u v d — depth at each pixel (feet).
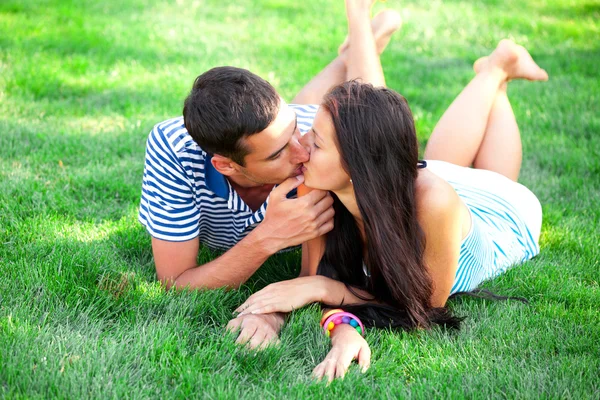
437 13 26.08
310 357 7.57
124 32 21.02
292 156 7.53
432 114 15.90
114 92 16.37
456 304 8.79
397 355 7.57
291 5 26.48
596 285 9.25
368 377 7.21
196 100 7.37
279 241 8.13
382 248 7.42
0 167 12.05
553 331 8.05
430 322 8.00
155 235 8.35
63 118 14.80
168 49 19.92
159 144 8.07
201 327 7.90
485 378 7.08
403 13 25.88
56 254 9.04
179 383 6.86
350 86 7.38
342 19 24.68
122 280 8.70
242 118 7.16
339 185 7.54
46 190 11.24
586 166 13.23
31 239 9.66
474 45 22.08
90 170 12.34
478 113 10.84
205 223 8.97
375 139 7.11
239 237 9.11
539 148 14.10
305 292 8.13
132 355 7.13
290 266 9.86
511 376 7.08
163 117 15.12
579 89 17.48
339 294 8.32
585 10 26.45
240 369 7.24
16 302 7.95
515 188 10.29
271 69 18.75
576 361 7.38
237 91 7.24
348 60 11.29
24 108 15.01
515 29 23.76
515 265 9.71
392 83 17.85
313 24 23.90
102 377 6.72
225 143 7.33
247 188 8.49
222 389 6.68
